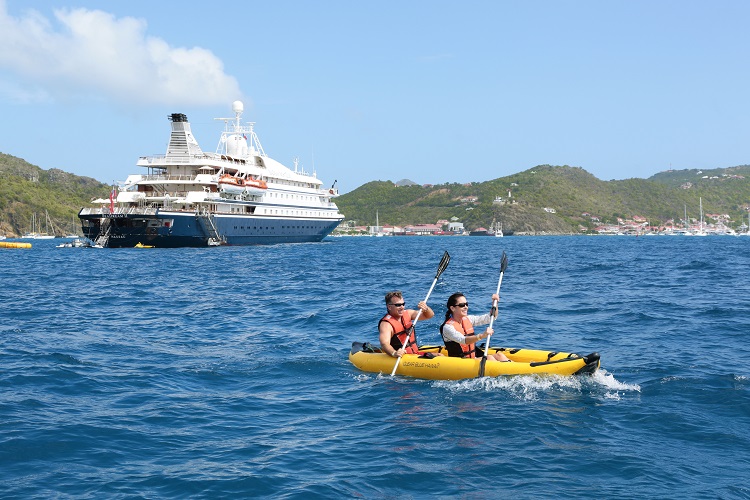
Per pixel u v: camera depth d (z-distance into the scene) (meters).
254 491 5.52
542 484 5.61
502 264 10.41
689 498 5.27
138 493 5.48
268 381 9.60
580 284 26.53
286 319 16.42
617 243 124.94
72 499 5.35
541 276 31.75
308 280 29.89
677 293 22.05
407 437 6.94
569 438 6.82
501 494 5.42
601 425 7.23
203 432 7.16
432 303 19.86
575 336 13.21
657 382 9.01
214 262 45.09
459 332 9.77
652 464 6.02
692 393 8.40
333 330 14.57
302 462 6.21
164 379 9.69
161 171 67.69
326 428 7.30
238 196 65.75
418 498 5.37
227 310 18.50
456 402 8.30
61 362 10.80
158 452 6.50
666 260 48.41
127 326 15.36
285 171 76.50
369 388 9.12
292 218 74.31
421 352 10.60
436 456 6.36
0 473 5.92
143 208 60.84
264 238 71.25
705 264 41.72
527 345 12.27
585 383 9.03
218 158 67.75
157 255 54.09
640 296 21.16
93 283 28.66
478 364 9.45
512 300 20.34
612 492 5.41
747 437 6.71
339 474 5.89
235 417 7.74
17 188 193.12
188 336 13.79
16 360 10.91
